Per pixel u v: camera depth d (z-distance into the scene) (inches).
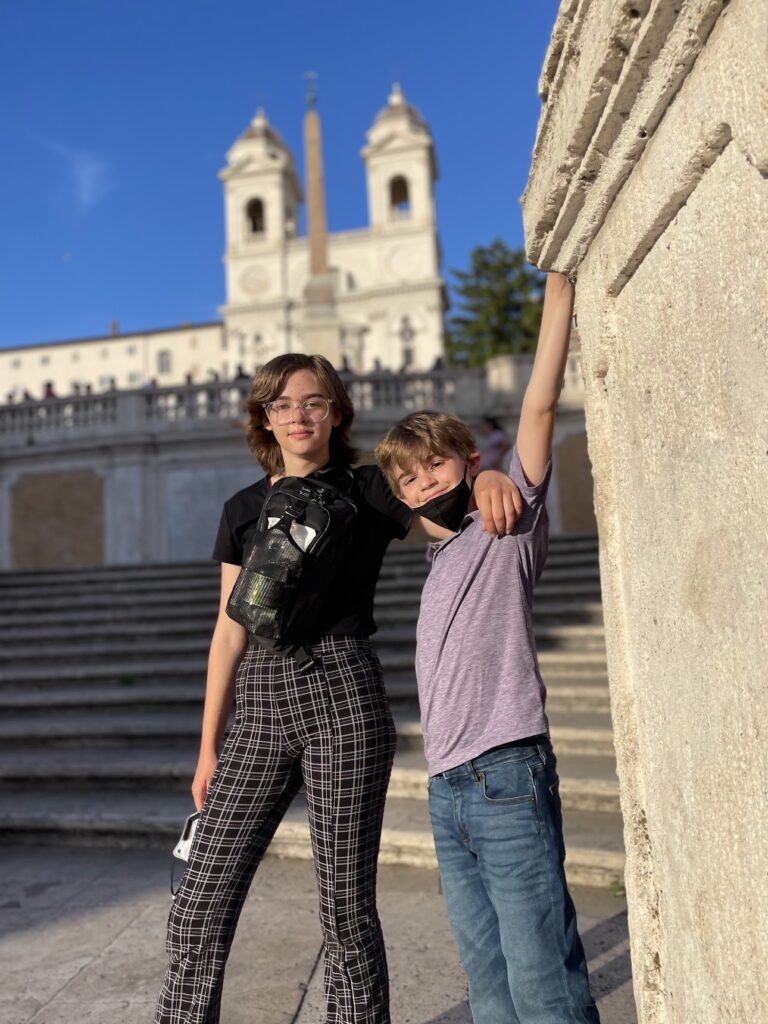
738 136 40.1
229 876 77.3
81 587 422.9
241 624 76.7
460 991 107.0
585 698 223.5
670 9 43.8
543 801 67.2
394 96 2684.5
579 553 404.5
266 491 87.4
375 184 2541.8
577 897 137.6
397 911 134.7
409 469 76.6
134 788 200.7
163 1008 76.5
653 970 64.1
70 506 660.7
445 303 2593.5
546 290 79.8
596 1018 65.0
